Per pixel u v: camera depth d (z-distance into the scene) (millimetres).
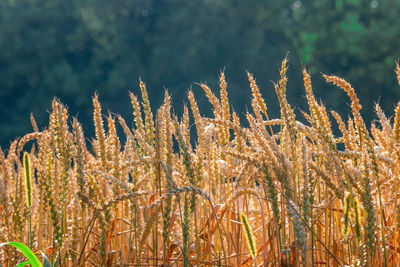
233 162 4301
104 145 3850
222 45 49656
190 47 50000
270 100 40406
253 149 3625
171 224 3914
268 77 44406
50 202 3533
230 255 4398
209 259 4039
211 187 4324
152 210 4066
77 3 52062
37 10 50625
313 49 46031
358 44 45062
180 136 3494
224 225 4457
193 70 48500
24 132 46594
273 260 3936
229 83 46406
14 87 48625
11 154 5129
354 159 3967
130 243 3930
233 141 4082
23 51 49656
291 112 3500
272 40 51750
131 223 3945
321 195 4613
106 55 49562
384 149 4488
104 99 48062
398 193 3896
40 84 48281
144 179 4051
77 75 48125
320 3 49562
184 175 3855
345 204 3537
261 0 50844
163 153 3893
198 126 3979
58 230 3527
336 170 3543
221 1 52812
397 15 46562
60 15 51375
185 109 3992
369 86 43906
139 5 52594
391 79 43031
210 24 50719
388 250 3918
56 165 3646
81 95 47594
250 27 51531
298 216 3186
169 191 3270
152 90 48219
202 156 3918
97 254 3973
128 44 51125
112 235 4043
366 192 3393
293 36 49344
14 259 3994
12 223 4109
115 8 52500
